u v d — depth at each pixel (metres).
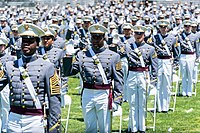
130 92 15.64
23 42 9.73
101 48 12.09
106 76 11.96
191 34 21.77
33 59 9.81
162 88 19.28
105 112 11.98
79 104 21.27
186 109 20.20
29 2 73.12
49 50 15.73
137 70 15.47
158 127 17.30
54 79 9.76
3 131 14.92
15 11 51.19
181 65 22.11
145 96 15.62
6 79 9.89
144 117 15.80
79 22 27.53
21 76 9.71
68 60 12.05
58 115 9.74
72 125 17.56
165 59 18.95
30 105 9.66
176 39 19.11
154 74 15.73
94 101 11.93
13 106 9.79
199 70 27.30
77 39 21.11
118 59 12.06
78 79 28.20
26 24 9.69
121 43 17.11
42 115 9.76
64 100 16.72
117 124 17.42
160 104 19.45
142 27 15.47
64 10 54.75
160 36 18.98
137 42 15.60
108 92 11.97
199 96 22.81
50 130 9.68
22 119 9.68
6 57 15.18
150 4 59.78
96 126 12.15
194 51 21.95
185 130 17.11
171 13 45.09
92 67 11.96
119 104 12.16
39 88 9.68
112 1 58.91
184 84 22.56
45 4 75.62
